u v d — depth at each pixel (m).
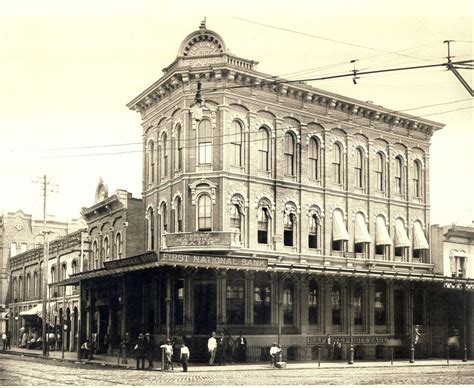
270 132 37.19
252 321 34.47
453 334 42.19
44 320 43.38
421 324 43.03
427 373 28.12
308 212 38.50
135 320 37.06
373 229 41.84
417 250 44.53
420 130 45.28
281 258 36.50
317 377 25.39
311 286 37.84
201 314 33.81
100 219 46.50
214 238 33.09
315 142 39.66
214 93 35.41
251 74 35.88
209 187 34.97
